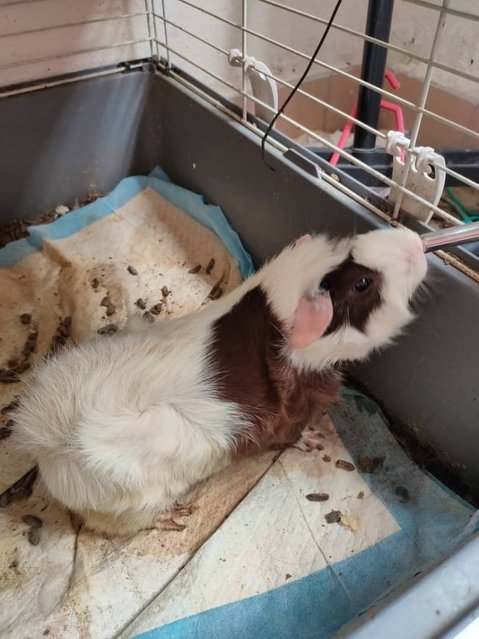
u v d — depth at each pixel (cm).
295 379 28
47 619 25
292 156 34
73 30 42
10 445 32
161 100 45
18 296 40
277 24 50
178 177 47
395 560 27
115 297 39
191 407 26
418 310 28
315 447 31
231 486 30
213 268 41
